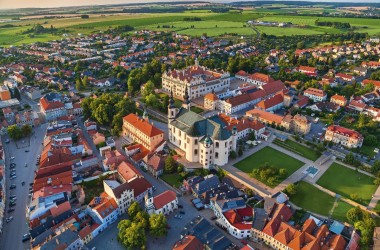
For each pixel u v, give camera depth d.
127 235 166.12
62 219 182.12
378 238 163.38
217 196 196.75
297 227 174.50
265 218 177.12
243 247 160.50
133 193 197.75
